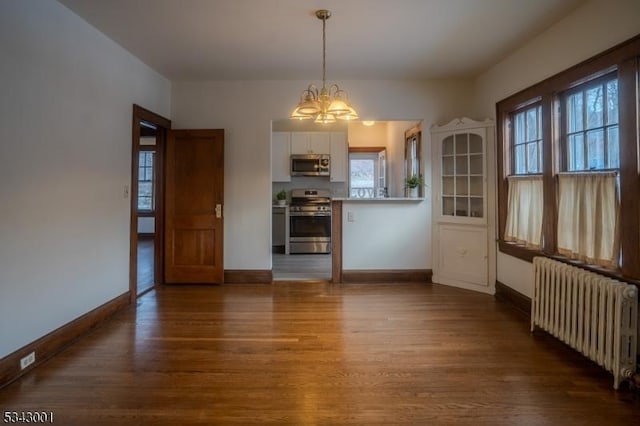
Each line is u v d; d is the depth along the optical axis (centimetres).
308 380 233
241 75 454
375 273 485
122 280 371
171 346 284
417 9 291
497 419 193
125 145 374
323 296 421
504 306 384
